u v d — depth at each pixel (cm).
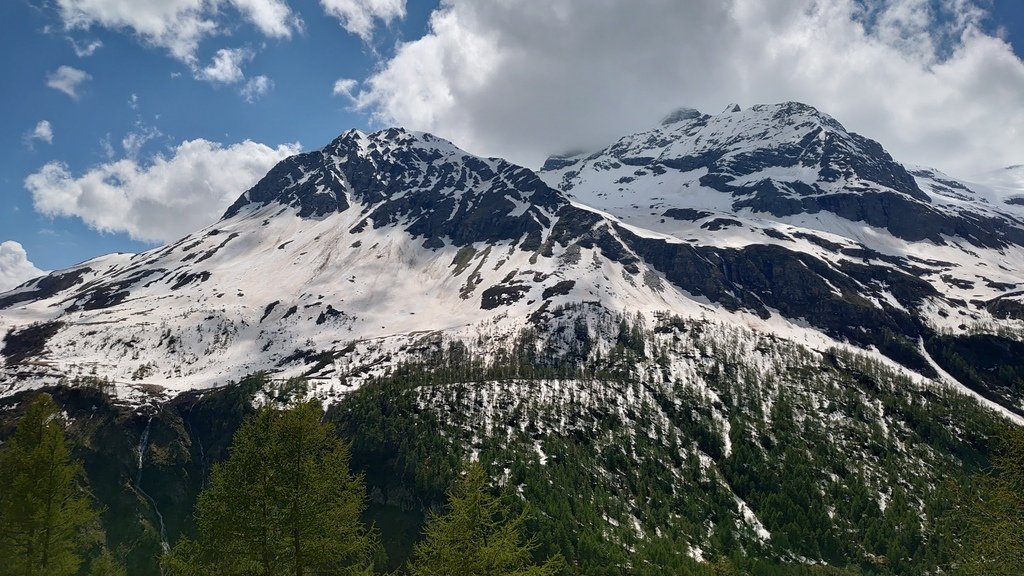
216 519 3147
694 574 10306
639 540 11562
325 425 3456
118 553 12288
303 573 3291
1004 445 3572
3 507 3853
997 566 3431
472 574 3272
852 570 11669
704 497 13962
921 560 11762
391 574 3734
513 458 13700
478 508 3441
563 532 10756
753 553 12150
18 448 3956
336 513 3359
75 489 4281
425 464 13038
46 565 3969
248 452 3234
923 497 13962
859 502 13562
